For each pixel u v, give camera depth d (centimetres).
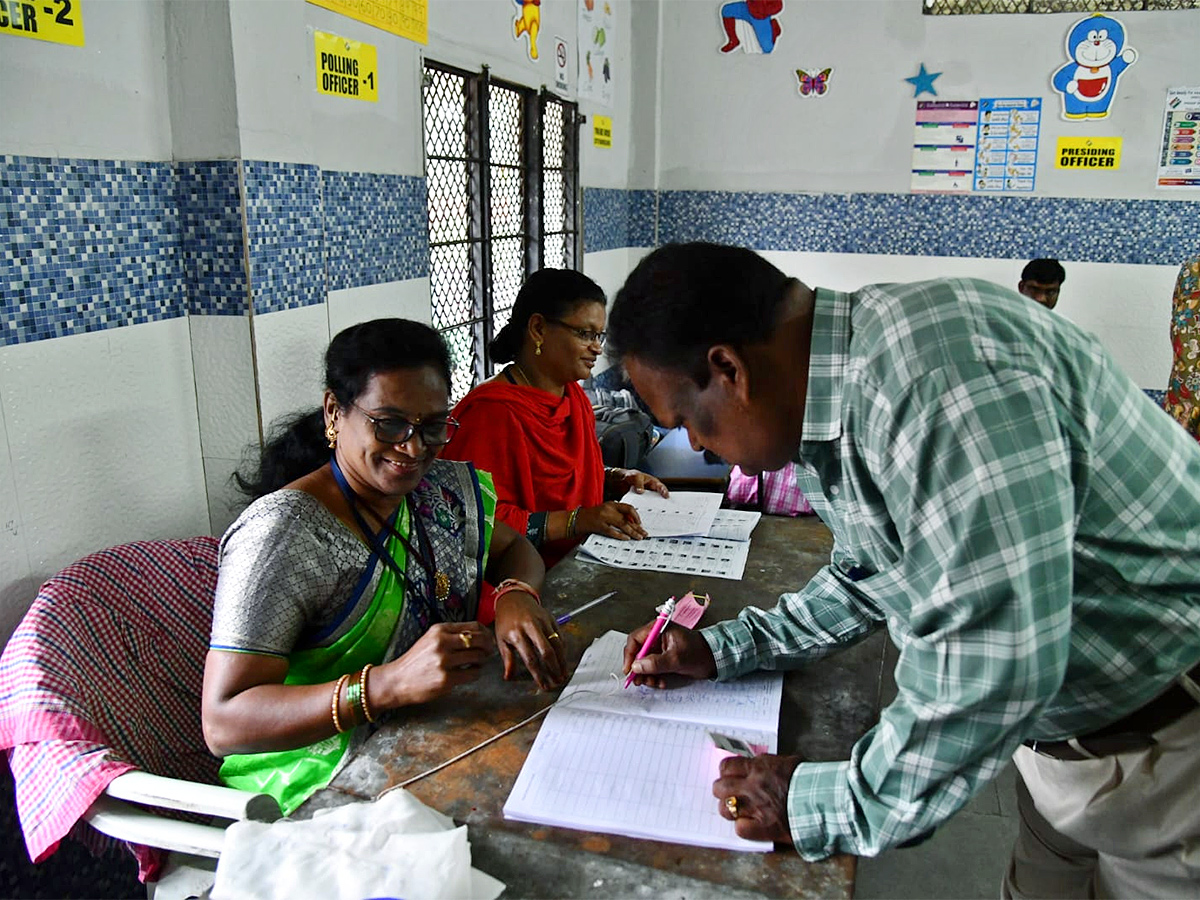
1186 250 376
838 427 82
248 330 170
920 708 77
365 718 107
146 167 160
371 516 126
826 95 402
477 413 193
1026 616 71
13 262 135
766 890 82
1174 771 93
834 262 418
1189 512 85
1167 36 361
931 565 75
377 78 215
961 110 388
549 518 175
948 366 74
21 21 133
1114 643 87
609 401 328
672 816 90
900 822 79
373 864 80
